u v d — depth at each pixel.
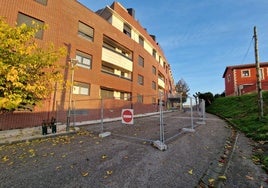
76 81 15.77
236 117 15.30
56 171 4.99
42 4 13.31
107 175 4.67
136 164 5.35
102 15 23.52
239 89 29.38
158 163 5.40
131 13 27.98
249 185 4.11
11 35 7.20
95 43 18.00
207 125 12.67
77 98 15.53
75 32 15.91
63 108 14.09
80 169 5.09
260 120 10.92
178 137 8.70
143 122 15.11
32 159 6.10
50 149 7.33
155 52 34.44
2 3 11.10
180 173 4.74
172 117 19.22
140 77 26.69
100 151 6.77
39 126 12.22
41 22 13.14
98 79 17.98
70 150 7.09
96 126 13.31
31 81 8.34
